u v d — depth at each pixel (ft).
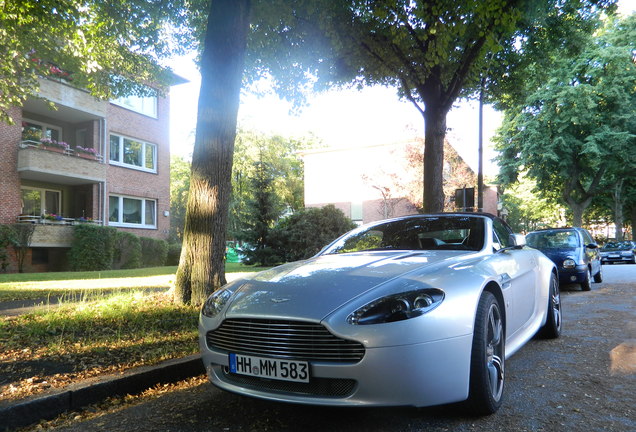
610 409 9.75
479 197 54.70
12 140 55.77
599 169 94.73
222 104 20.74
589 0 34.78
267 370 8.82
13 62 36.14
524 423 9.09
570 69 88.33
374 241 13.92
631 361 13.44
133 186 71.67
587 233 38.73
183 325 17.42
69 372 12.12
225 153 20.95
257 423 9.46
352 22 31.96
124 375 11.78
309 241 60.08
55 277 41.65
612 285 36.50
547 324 16.43
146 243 67.67
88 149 63.16
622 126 87.61
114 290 30.19
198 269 20.56
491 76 43.60
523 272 13.46
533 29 38.42
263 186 63.77
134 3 30.68
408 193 88.38
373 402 8.05
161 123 77.36
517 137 93.45
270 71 35.17
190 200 21.01
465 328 8.72
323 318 8.38
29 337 15.72
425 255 11.41
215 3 20.92
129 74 39.22
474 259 11.13
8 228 51.88
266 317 8.82
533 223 191.93
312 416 9.75
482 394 9.05
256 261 62.44
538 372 12.63
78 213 66.95
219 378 9.73
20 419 9.70
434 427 8.96
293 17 30.50
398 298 8.50
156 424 9.62
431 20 27.61
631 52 87.20
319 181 114.11
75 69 37.81
